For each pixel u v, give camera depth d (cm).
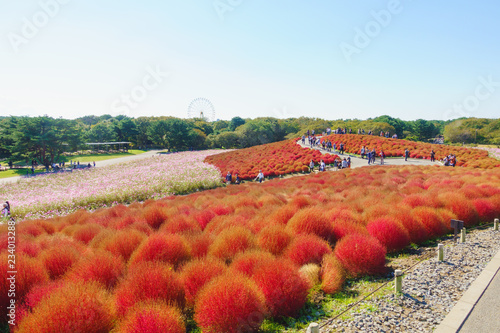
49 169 5294
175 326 382
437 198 1095
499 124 7431
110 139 8969
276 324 467
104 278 530
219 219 922
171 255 607
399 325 439
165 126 8500
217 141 8406
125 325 377
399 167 2667
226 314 407
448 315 461
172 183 2420
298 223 790
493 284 564
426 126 9969
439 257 693
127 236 719
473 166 2942
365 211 985
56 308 367
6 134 5962
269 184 2134
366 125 8381
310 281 561
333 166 3256
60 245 695
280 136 9100
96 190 2095
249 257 559
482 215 1045
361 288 580
